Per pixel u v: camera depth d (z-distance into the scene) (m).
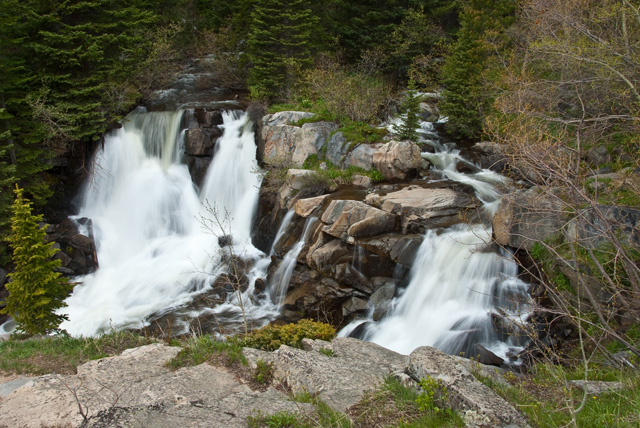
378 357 7.54
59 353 8.58
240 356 7.27
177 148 20.38
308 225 14.88
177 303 15.20
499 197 14.22
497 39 19.58
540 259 10.92
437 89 23.50
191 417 5.59
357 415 5.42
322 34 25.39
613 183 10.10
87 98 20.47
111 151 20.56
